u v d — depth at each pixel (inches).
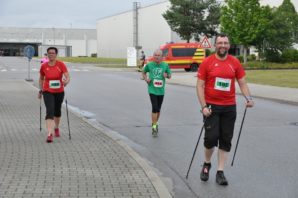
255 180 287.6
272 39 1967.3
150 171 291.3
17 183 259.9
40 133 431.2
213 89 270.8
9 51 5378.9
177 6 2691.9
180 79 1328.7
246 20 1865.2
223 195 257.4
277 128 490.3
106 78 1385.3
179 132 468.1
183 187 273.6
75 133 434.3
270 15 1943.9
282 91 920.3
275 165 326.0
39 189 249.0
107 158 327.3
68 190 248.2
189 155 362.3
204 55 1825.8
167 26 3184.1
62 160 319.3
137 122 535.5
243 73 272.8
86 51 5438.0
